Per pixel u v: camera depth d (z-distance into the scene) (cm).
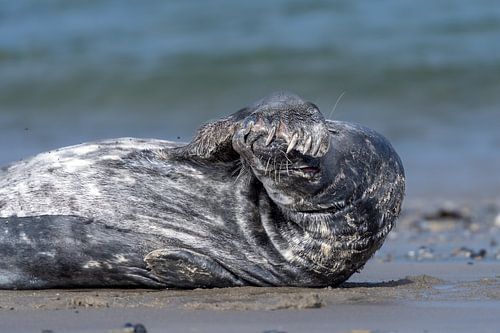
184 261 2142
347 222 2139
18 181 2234
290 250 2155
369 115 6519
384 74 7250
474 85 6956
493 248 3303
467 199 4603
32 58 8112
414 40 7912
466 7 8538
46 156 2273
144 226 2155
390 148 2222
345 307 1972
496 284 2309
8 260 2195
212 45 8050
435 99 6781
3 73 7831
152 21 8819
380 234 2203
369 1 8888
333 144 2133
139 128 6494
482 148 5656
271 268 2172
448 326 1778
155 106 7094
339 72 7356
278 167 2031
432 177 5103
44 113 7025
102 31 8644
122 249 2156
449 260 2986
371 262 2939
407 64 7381
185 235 2158
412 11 8569
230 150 2123
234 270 2177
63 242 2166
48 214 2177
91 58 7994
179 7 9088
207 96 7212
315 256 2156
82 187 2188
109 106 7138
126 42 8331
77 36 8562
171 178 2183
